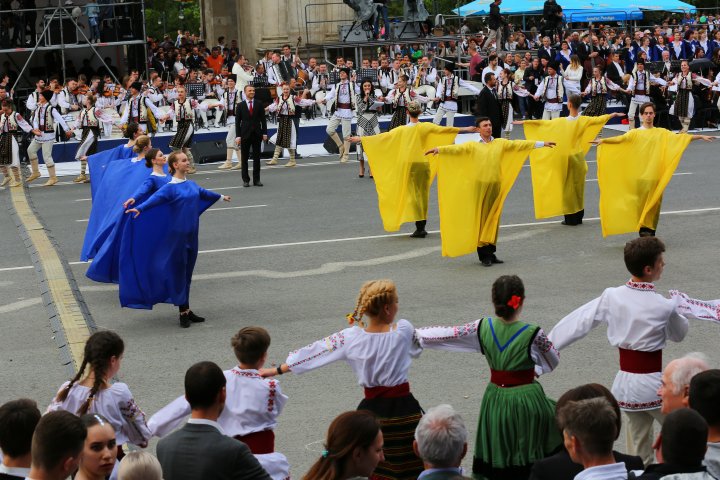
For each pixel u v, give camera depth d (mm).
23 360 12203
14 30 36156
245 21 43250
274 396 7547
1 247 18766
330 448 5605
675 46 39875
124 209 13180
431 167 17875
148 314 14141
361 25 40719
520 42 42406
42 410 10500
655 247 8008
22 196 24719
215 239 18844
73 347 12531
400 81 27516
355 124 33312
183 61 40312
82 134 26766
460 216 15531
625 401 8148
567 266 15734
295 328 13062
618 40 41938
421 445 5984
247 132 24438
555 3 40688
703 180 23312
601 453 5504
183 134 27078
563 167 18125
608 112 35438
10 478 5887
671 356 11359
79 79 33500
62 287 15477
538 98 31969
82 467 6059
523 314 13164
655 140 16047
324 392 10742
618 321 8109
